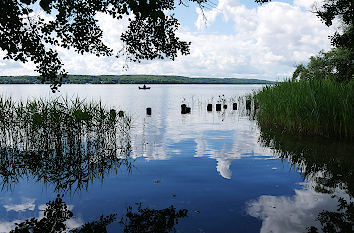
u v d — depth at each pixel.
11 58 4.47
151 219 3.54
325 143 8.07
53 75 4.93
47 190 4.75
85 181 5.20
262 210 3.78
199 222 3.45
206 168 5.92
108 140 8.44
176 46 5.43
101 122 8.28
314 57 17.41
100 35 5.23
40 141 7.82
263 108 12.95
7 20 4.14
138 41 5.37
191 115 17.38
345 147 7.56
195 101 31.06
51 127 7.75
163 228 3.29
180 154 7.28
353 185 4.75
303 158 6.60
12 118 7.80
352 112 8.35
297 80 13.35
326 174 5.39
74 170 5.95
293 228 3.26
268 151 7.44
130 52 5.45
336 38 8.88
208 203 4.05
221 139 9.41
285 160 6.48
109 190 4.68
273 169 5.78
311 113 9.06
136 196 4.38
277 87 13.91
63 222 3.51
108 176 5.47
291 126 10.18
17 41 4.40
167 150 7.79
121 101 31.20
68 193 4.59
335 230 3.19
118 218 3.59
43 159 6.82
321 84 10.27
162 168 5.97
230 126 12.57
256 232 3.18
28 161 6.67
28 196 4.47
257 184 4.87
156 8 4.02
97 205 4.05
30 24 4.59
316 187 4.68
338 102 8.78
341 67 10.65
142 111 20.05
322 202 4.04
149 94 51.75
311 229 3.23
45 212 3.83
